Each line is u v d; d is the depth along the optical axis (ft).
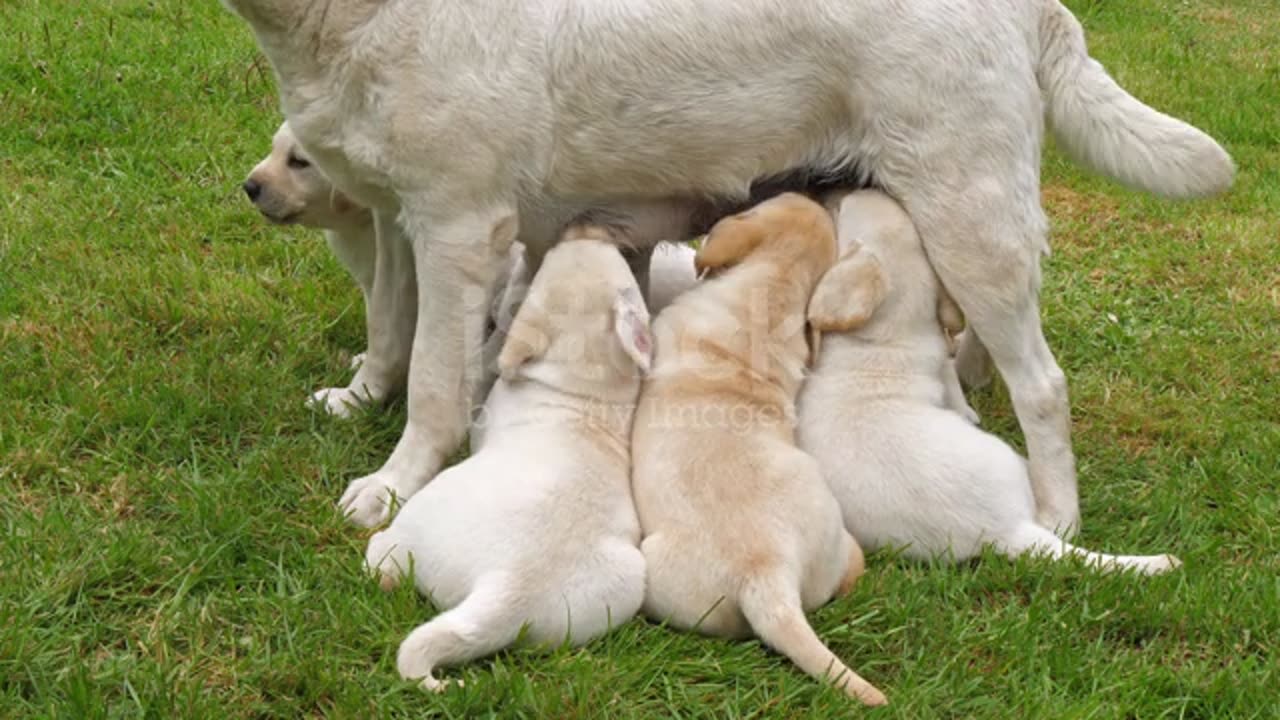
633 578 9.75
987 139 11.23
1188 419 14.15
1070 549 11.01
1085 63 12.04
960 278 11.47
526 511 9.52
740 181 11.85
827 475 11.03
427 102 10.79
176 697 8.98
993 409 14.07
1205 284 17.65
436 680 9.07
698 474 10.01
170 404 12.60
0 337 13.75
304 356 14.10
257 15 10.73
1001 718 9.46
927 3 11.04
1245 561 11.79
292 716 9.07
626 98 11.26
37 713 8.84
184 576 10.30
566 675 9.37
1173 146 11.93
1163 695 9.91
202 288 15.21
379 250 12.64
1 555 10.34
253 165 18.88
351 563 10.53
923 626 10.33
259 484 11.72
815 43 11.23
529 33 10.99
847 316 11.09
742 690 9.57
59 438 12.03
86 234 16.30
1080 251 18.62
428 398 11.48
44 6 24.14
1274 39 30.86
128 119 19.88
